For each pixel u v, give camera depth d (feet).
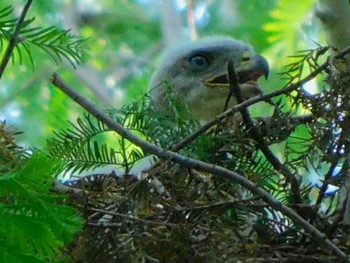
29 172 21.18
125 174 30.04
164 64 45.09
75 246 28.60
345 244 29.58
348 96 30.07
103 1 75.41
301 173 34.99
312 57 31.50
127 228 28.45
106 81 71.15
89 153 30.63
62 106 57.52
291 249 29.63
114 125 28.25
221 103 43.29
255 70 41.01
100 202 29.19
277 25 48.57
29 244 21.30
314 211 30.12
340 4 43.45
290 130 30.96
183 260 28.45
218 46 43.91
